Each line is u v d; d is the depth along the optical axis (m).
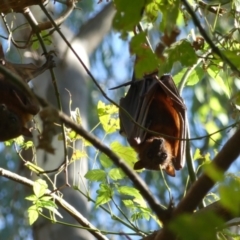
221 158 7.12
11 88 10.59
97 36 15.47
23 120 10.86
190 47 7.73
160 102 13.02
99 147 6.32
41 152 13.60
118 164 6.36
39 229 13.70
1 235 24.19
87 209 13.72
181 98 12.49
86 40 15.25
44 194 10.80
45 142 7.11
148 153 12.25
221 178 4.80
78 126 6.31
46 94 14.01
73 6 10.96
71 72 14.38
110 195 10.84
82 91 14.35
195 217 4.89
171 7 7.25
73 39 15.07
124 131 12.48
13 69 10.45
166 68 7.79
